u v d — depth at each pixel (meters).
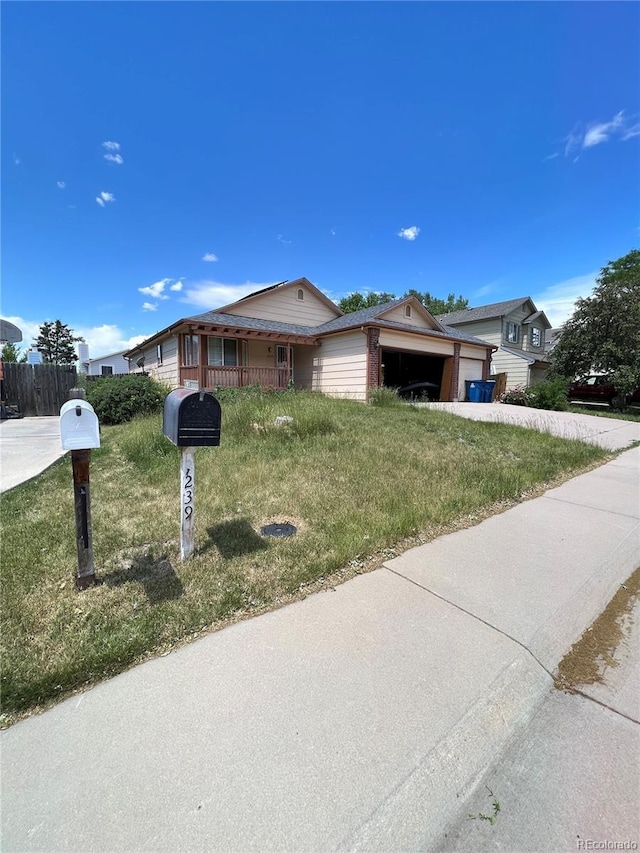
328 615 2.29
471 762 1.46
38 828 1.18
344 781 1.35
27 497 4.08
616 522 3.92
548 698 1.82
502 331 24.28
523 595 2.56
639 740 1.58
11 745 1.46
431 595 2.53
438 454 6.09
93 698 1.68
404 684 1.79
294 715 1.60
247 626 2.18
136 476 4.86
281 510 3.79
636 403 19.00
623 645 2.21
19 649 1.92
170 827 1.19
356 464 5.27
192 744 1.46
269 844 1.16
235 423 6.94
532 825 1.26
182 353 13.86
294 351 17.14
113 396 9.92
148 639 2.02
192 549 2.85
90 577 2.46
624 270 26.62
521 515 4.05
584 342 17.05
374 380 13.39
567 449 7.13
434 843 1.21
